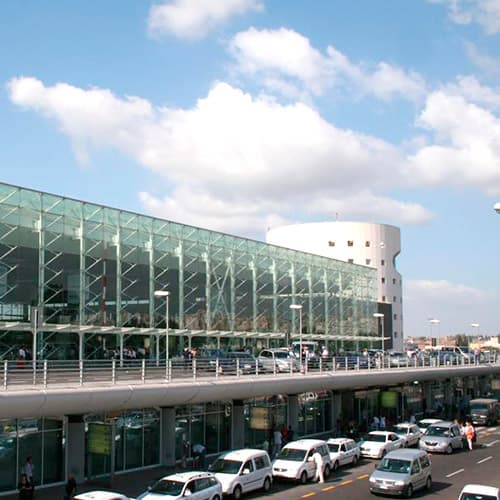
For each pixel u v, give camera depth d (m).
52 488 31.98
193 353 42.75
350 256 104.81
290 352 48.69
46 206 43.78
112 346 47.22
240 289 60.03
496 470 37.81
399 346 108.00
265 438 46.38
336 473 37.22
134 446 37.16
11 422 31.30
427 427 49.56
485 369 74.38
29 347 42.03
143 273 50.22
